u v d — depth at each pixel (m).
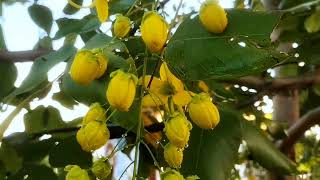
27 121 0.37
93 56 0.24
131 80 0.23
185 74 0.23
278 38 0.42
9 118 0.28
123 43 0.26
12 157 0.38
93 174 0.25
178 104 0.25
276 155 0.37
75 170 0.25
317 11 0.42
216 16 0.23
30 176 0.38
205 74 0.23
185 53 0.23
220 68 0.23
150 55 0.25
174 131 0.24
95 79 0.24
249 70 0.23
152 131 0.32
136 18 0.29
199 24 0.24
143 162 0.35
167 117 0.24
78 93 0.25
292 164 0.37
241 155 0.45
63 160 0.35
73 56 0.26
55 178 0.38
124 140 0.33
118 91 0.23
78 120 0.37
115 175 0.37
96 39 0.26
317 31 0.42
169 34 0.25
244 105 0.44
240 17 0.23
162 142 0.31
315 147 0.70
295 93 0.54
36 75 0.27
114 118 0.25
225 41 0.23
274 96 0.54
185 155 0.32
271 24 0.23
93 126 0.24
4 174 0.38
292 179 0.49
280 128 0.48
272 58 0.23
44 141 0.38
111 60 0.24
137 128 0.26
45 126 0.37
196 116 0.24
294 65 0.48
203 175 0.31
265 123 0.47
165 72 0.25
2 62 0.36
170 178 0.24
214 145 0.32
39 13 0.37
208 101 0.24
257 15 0.23
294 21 0.42
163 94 0.25
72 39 0.34
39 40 0.36
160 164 0.31
